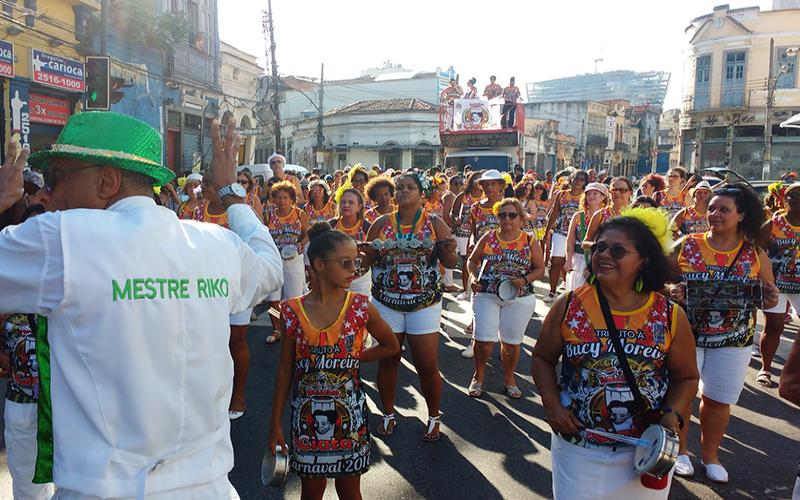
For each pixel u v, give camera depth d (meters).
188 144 21.38
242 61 26.28
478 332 5.64
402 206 4.69
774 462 4.53
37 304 1.58
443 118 24.47
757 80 37.16
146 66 18.27
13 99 12.50
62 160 1.74
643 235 2.53
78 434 1.59
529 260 5.55
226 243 1.90
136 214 1.72
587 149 59.56
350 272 3.23
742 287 4.09
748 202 4.07
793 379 2.62
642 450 2.45
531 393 5.86
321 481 3.29
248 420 5.07
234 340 5.01
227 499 1.82
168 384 1.66
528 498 3.98
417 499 3.95
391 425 4.90
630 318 2.59
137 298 1.61
